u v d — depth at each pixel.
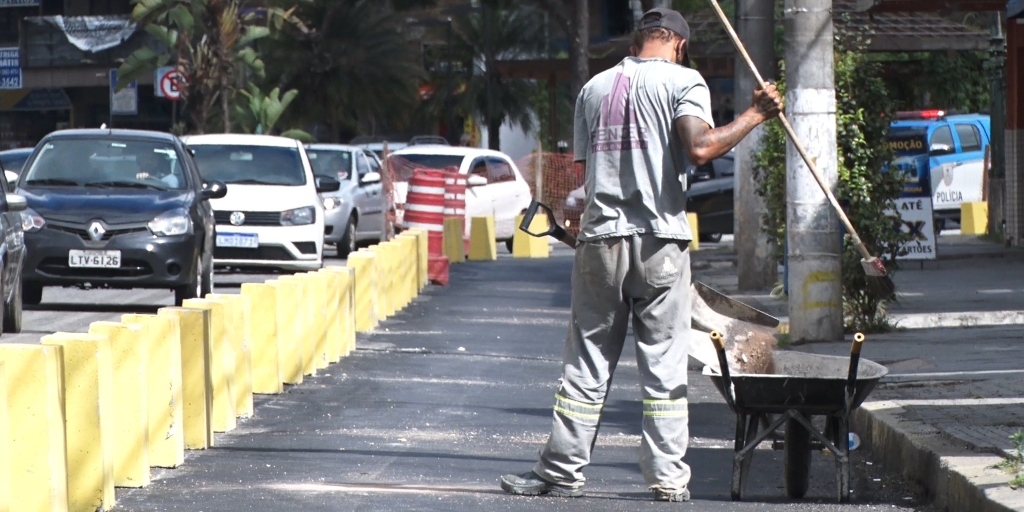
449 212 59.25
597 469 17.84
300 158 47.38
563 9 94.06
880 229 31.30
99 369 15.08
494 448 19.22
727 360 16.39
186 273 34.72
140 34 133.62
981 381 22.12
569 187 76.12
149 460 17.33
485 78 149.38
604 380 15.45
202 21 88.06
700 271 51.41
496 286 47.19
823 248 29.66
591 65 99.19
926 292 39.19
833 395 15.10
